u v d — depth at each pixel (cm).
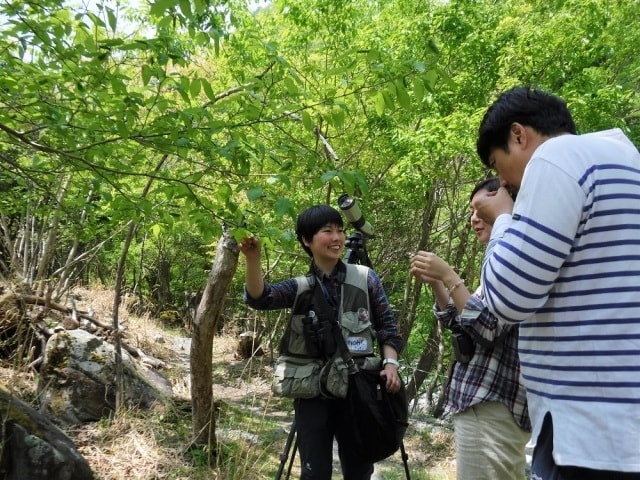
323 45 591
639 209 108
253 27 564
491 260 116
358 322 225
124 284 1393
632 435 99
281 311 973
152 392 439
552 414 109
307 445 216
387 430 217
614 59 610
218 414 440
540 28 513
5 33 197
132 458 337
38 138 231
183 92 189
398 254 810
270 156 212
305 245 236
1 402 277
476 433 175
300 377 216
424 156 498
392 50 539
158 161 277
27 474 262
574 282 109
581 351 106
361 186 180
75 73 189
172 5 159
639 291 104
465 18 529
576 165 110
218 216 208
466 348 181
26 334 436
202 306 345
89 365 399
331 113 204
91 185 254
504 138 132
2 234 554
